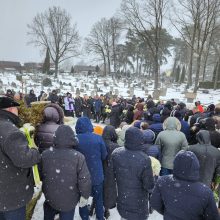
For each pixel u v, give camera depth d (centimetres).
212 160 525
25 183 367
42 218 532
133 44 7900
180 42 7744
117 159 426
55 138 407
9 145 342
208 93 4194
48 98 1980
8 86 3922
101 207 510
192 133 752
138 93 4003
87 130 499
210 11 4175
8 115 367
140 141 420
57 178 398
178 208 306
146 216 430
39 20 7250
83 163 403
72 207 406
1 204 353
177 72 6938
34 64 8950
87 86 4222
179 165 308
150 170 416
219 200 548
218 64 4878
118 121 1666
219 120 778
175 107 1128
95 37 7669
